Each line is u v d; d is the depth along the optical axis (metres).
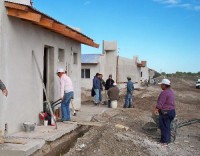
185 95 37.00
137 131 12.61
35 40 11.48
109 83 22.94
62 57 14.98
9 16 9.52
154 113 11.69
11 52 9.69
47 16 10.36
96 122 13.09
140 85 57.06
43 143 9.08
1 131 8.90
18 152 7.89
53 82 13.50
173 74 129.62
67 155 9.24
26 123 10.15
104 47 38.22
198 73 134.75
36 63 11.30
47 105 12.03
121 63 41.84
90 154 9.25
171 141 11.27
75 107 17.08
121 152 9.52
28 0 11.45
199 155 9.65
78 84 17.64
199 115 19.11
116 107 19.92
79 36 14.98
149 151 9.70
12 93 9.75
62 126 11.54
